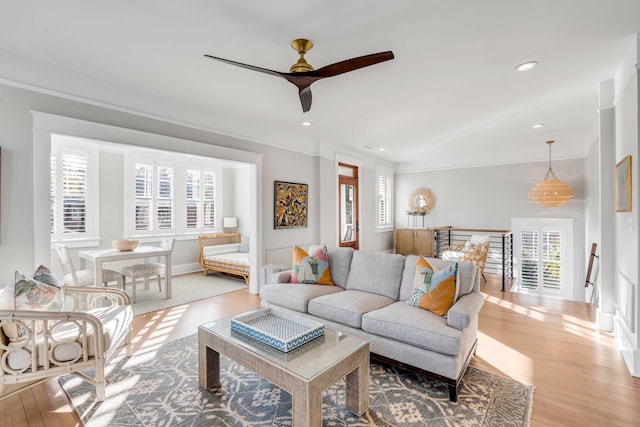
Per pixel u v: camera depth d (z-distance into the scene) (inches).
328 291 126.3
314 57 104.1
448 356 83.0
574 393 85.5
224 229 281.0
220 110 158.6
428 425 73.2
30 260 108.4
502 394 85.2
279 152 198.7
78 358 79.1
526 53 101.9
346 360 72.7
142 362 102.1
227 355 80.3
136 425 73.0
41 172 110.2
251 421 74.5
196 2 76.9
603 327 130.6
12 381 72.3
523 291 249.0
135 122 133.5
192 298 174.6
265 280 155.0
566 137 213.2
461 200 279.3
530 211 247.6
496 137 213.0
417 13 81.0
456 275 98.7
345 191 254.5
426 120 174.7
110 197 210.8
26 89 107.1
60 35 92.5
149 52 102.0
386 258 126.8
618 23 85.8
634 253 97.0
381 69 112.3
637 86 93.2
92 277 152.7
